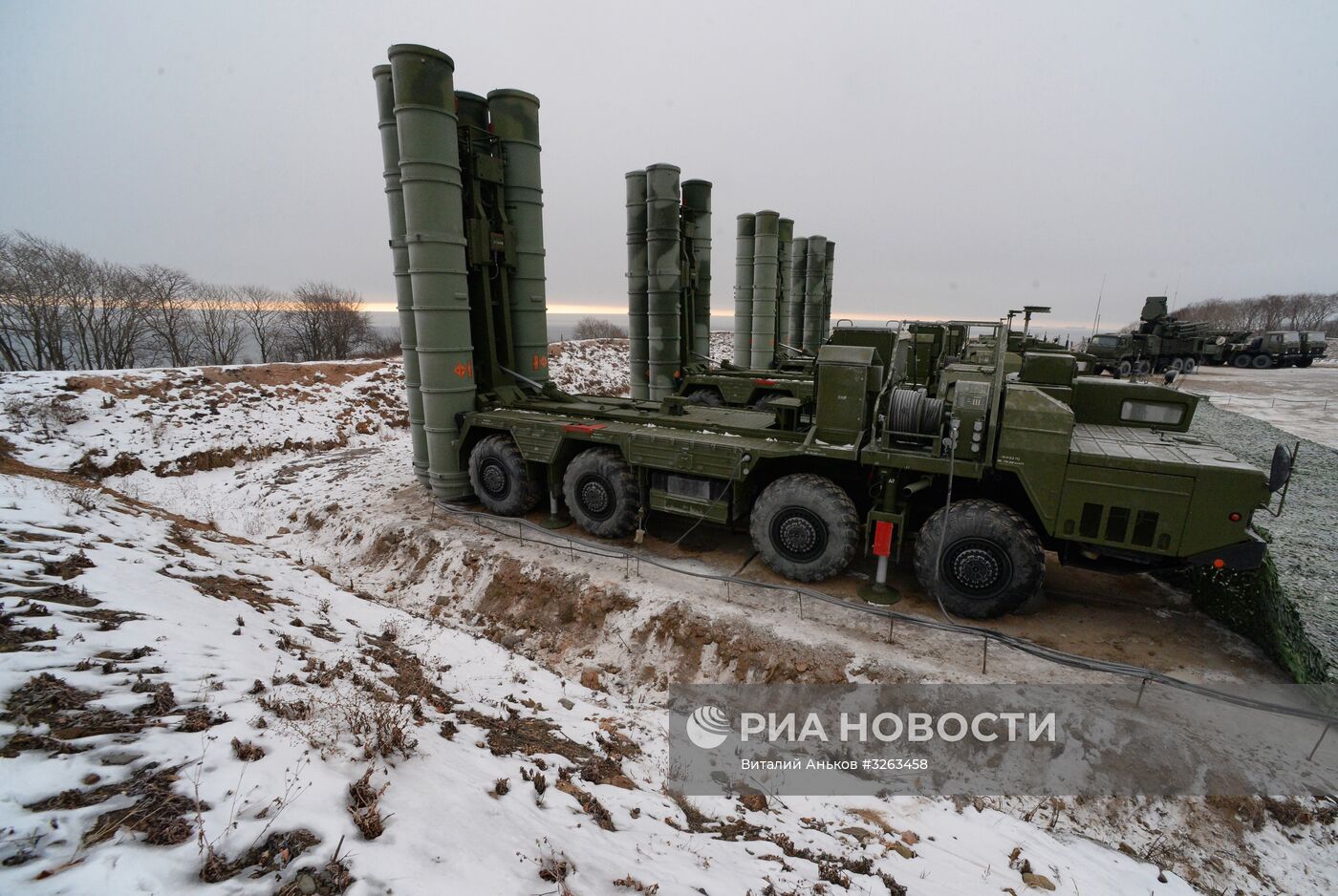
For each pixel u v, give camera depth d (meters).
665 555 7.70
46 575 4.55
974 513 5.77
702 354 14.79
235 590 5.80
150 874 2.09
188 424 12.88
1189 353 28.94
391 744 3.33
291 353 34.25
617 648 6.37
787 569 6.73
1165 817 4.27
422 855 2.49
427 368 8.87
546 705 5.21
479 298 9.58
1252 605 5.75
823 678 5.46
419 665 5.34
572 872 2.67
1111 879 3.69
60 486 7.97
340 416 15.34
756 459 6.84
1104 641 5.78
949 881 3.48
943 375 6.54
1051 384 7.11
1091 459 5.42
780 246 19.05
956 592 5.92
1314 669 5.16
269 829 2.44
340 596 7.06
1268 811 4.20
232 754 2.88
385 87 8.67
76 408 11.97
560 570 7.28
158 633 4.02
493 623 7.09
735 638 5.97
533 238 10.05
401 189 8.79
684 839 3.46
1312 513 9.72
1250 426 15.41
